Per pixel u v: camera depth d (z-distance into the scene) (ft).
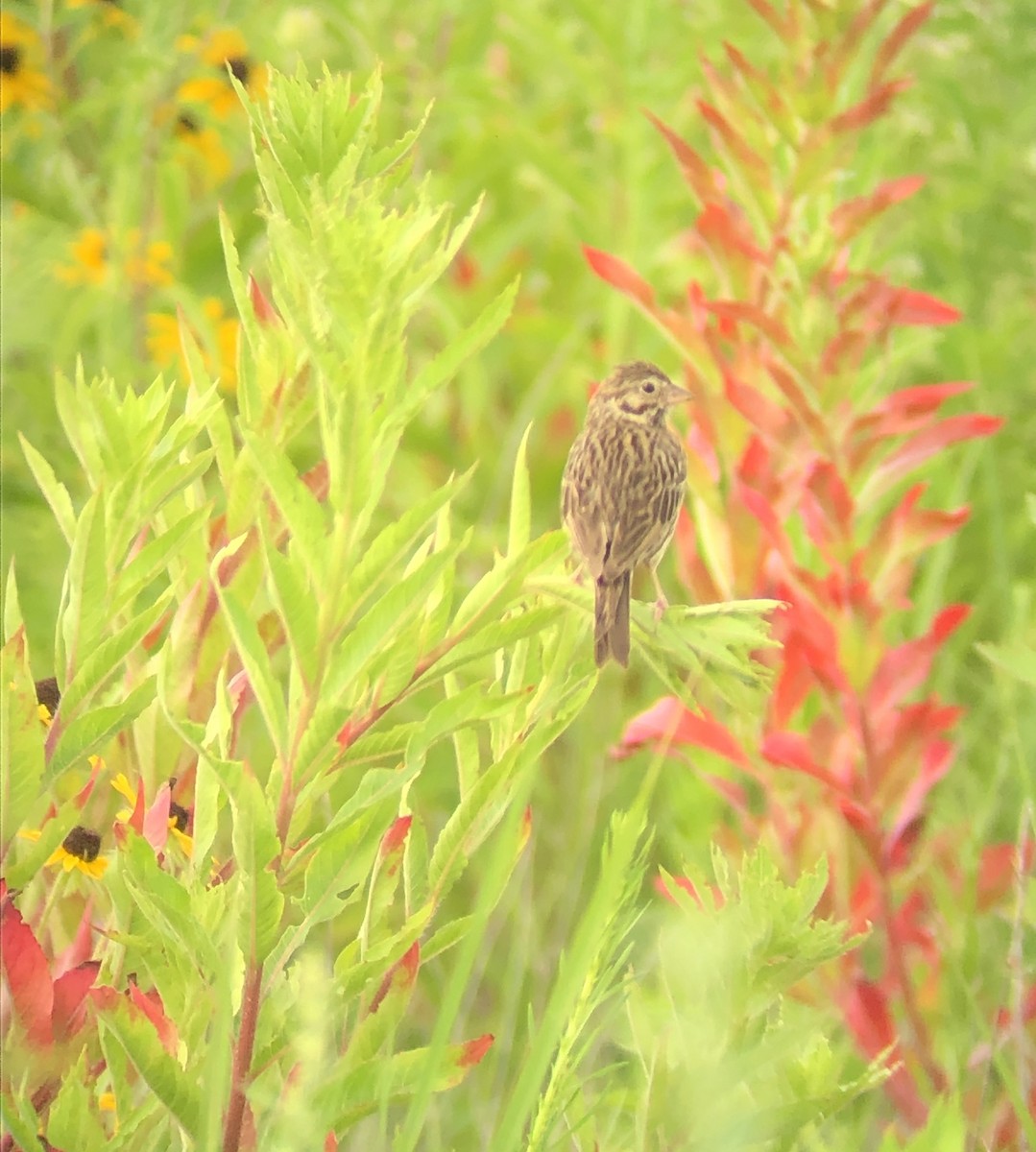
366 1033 14.12
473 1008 15.97
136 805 14.90
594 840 16.15
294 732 13.70
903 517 15.74
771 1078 14.93
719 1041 14.88
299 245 13.51
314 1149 13.23
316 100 14.87
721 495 15.81
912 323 15.76
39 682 14.97
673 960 14.89
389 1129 15.39
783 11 15.88
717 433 15.83
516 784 14.37
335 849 13.47
